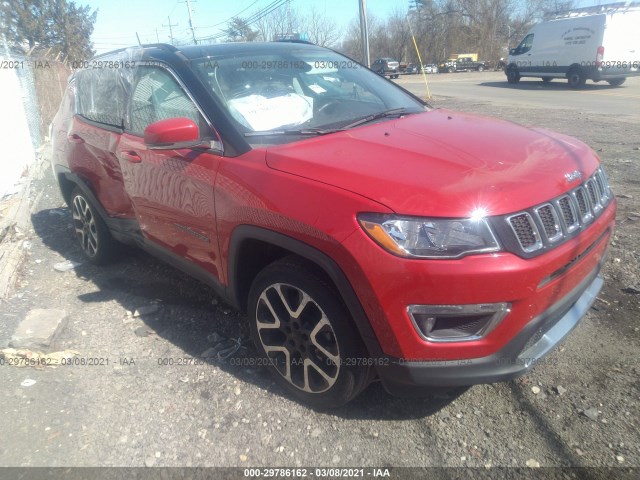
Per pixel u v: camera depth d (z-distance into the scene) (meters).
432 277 2.15
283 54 3.85
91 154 4.27
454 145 2.76
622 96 16.75
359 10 18.06
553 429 2.56
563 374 2.93
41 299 4.21
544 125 10.88
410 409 2.77
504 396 2.80
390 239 2.21
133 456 2.55
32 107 11.03
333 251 2.34
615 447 2.43
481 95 19.16
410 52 54.31
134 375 3.16
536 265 2.22
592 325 3.36
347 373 2.53
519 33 58.88
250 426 2.71
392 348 2.31
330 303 2.48
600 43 19.06
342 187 2.40
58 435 2.70
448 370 2.29
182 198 3.19
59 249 5.36
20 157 9.27
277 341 2.89
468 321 2.26
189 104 3.24
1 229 5.37
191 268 3.41
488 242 2.18
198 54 3.58
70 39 37.97
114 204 4.16
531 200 2.31
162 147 2.93
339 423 2.70
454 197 2.24
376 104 3.71
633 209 5.25
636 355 3.04
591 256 2.65
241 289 3.06
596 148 8.25
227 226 2.87
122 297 4.16
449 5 56.66
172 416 2.80
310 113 3.36
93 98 4.57
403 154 2.64
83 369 3.23
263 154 2.78
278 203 2.55
